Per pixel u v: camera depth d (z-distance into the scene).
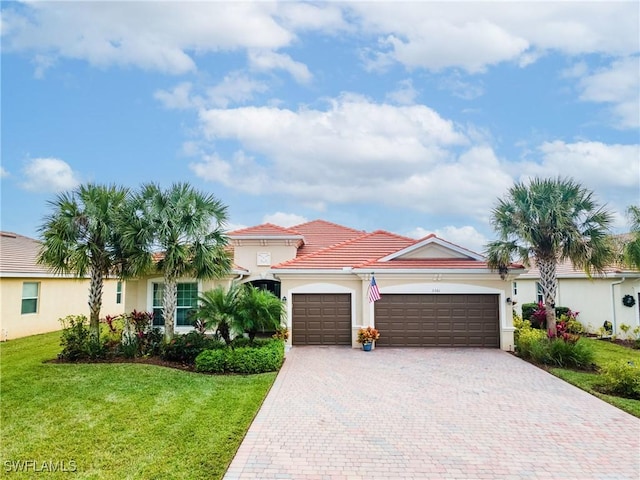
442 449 8.43
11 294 20.81
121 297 31.17
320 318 19.67
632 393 11.91
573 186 17.28
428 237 20.31
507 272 18.69
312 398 11.61
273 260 23.72
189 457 7.95
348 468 7.62
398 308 19.41
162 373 13.83
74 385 12.48
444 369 14.99
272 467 7.63
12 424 9.55
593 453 8.30
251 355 14.41
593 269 17.72
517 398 11.72
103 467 7.59
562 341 15.66
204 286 18.92
